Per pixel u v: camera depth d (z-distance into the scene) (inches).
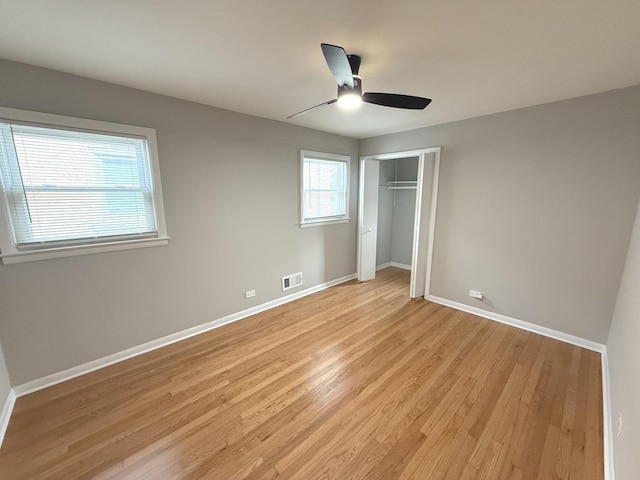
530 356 98.8
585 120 97.6
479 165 125.1
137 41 63.7
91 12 52.7
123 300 95.6
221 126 113.1
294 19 55.4
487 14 53.3
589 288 102.2
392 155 160.4
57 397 78.6
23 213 76.8
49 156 78.9
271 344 107.3
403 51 67.9
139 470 58.1
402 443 64.4
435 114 120.0
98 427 68.6
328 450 62.7
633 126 89.5
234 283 126.0
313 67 76.9
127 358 97.7
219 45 65.5
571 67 75.9
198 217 110.8
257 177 128.0
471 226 131.0
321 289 169.3
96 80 83.7
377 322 125.9
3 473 57.5
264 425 69.4
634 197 91.2
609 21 55.1
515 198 116.4
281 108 112.9
